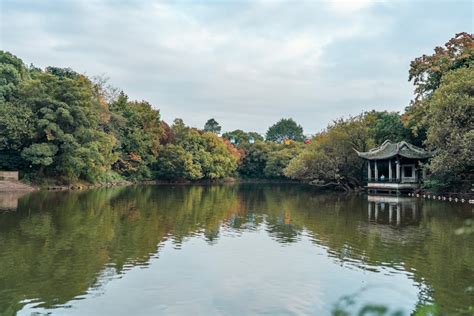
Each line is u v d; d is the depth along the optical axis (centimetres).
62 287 1216
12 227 2112
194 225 2347
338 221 2541
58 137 4288
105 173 5788
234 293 1201
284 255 1645
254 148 9475
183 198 4088
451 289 1228
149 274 1361
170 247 1756
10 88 4441
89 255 1582
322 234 2097
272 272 1411
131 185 6084
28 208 2873
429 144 3644
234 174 9156
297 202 3825
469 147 3127
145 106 7131
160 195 4384
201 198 4181
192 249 1730
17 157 4497
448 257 1608
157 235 2009
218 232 2139
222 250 1723
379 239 1955
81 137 4581
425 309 446
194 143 7756
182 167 7038
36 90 4400
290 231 2184
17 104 4316
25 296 1141
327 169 5203
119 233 2028
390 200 3938
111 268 1418
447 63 4284
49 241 1802
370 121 5456
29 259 1502
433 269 1441
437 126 3394
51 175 4788
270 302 1135
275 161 8612
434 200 3794
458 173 3725
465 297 1157
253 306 1106
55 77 4534
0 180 4284
